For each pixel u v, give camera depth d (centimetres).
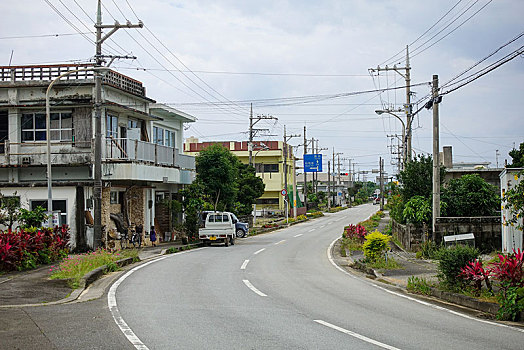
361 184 14825
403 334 799
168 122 3228
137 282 1376
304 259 2116
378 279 1555
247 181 4512
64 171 2352
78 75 2342
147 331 792
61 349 678
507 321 940
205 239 2711
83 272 1398
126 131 2592
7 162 2323
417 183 2539
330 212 7994
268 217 6438
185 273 1580
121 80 2595
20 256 1517
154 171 2516
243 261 1962
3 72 2386
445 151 4078
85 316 904
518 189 1303
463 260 1199
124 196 2595
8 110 2380
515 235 1795
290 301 1111
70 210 2258
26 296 1102
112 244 2305
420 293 1280
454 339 772
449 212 2284
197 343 720
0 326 809
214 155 3369
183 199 3159
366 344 727
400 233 2622
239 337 759
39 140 2389
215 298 1132
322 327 840
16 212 1991
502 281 1019
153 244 2606
